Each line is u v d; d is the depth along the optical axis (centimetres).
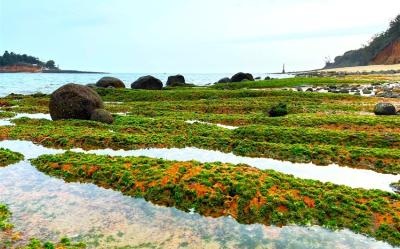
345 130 3073
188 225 1521
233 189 1714
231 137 2962
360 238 1427
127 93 6544
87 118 3756
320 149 2494
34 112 4731
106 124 3509
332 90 6575
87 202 1739
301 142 2761
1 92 9100
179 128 3319
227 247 1352
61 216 1589
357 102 4884
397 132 2973
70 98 3725
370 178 2081
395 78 10012
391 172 2172
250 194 1661
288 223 1534
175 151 2655
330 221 1527
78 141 2845
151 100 6059
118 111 4631
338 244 1384
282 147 2569
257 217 1566
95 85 7750
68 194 1833
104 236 1420
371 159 2322
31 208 1667
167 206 1700
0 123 3753
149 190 1806
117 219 1568
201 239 1409
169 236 1427
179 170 1938
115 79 7819
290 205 1602
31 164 2291
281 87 8131
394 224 1480
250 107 4550
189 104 4959
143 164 2088
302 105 4553
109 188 1906
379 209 1570
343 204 1614
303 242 1396
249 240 1405
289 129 2989
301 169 2242
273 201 1622
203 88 8225
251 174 1864
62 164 2173
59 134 2984
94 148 2731
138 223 1534
